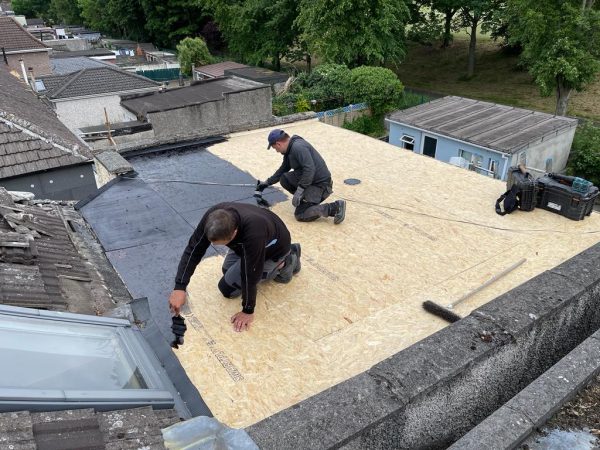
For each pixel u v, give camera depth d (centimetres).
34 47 2709
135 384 237
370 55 2342
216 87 1919
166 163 725
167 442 188
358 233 516
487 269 445
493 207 568
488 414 252
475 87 2834
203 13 3897
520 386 266
